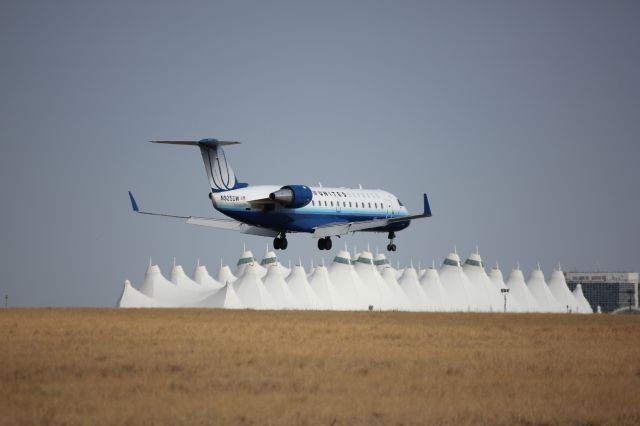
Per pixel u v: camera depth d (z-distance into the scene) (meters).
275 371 131.50
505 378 128.12
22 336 180.75
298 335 190.50
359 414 101.62
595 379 129.00
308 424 97.12
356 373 130.88
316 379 124.25
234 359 144.38
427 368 137.25
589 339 193.38
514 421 99.88
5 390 112.94
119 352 152.88
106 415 99.06
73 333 188.75
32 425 94.62
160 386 116.69
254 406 104.44
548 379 127.94
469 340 186.50
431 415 101.69
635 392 117.75
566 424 99.50
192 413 100.44
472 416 101.44
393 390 116.12
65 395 110.25
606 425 99.50
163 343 169.25
